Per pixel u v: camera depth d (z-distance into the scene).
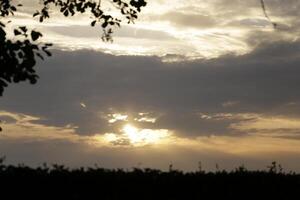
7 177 9.44
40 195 9.36
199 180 10.22
